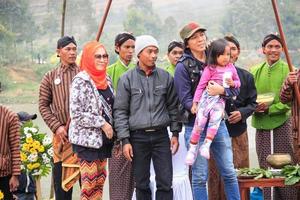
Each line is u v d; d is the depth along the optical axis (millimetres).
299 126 7125
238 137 7469
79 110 6449
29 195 7934
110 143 6594
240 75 6953
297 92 7074
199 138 6379
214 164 7316
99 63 6547
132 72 6586
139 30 53031
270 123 7688
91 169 6531
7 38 44156
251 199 8070
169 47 8062
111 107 6621
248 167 7520
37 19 53562
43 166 7926
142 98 6504
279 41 7676
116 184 7207
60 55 7188
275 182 6816
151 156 6566
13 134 6789
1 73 40906
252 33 48688
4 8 45906
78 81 6484
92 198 6602
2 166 6703
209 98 6309
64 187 7027
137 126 6457
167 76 6609
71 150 7016
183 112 6520
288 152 7676
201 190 6457
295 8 45188
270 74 7738
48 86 7164
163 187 6516
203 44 6516
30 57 45312
